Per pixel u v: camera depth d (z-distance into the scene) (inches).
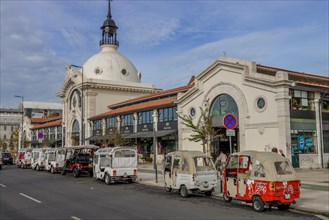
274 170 449.1
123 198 596.7
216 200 566.9
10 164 2064.5
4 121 4881.9
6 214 459.2
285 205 473.4
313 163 992.9
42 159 1379.2
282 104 920.3
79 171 1037.8
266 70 1093.1
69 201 566.9
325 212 435.8
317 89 1016.2
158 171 1143.0
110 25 2539.4
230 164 534.3
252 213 446.3
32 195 645.9
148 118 1539.1
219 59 1107.9
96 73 2331.4
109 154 847.7
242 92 1032.8
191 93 1220.5
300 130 972.6
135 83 2295.8
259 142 978.7
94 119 2001.7
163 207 497.4
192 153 616.4
